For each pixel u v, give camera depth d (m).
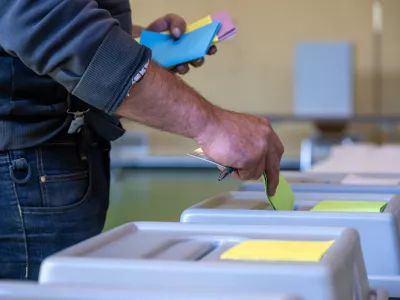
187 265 0.77
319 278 0.74
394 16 8.18
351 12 8.23
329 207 1.28
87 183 1.54
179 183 6.78
